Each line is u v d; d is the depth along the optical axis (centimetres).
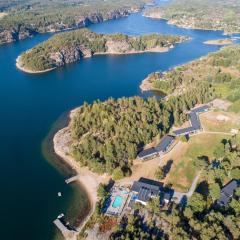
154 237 16938
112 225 18488
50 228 18850
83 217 19525
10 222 19375
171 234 17125
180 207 19388
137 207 19362
